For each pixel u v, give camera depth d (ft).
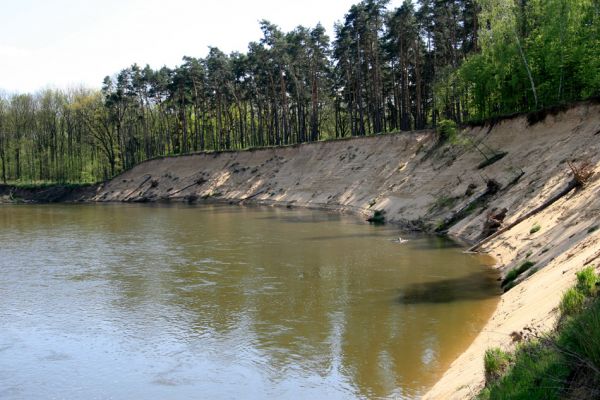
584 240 61.67
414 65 268.21
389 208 162.30
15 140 389.80
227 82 328.08
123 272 98.02
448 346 54.34
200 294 80.38
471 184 133.90
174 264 104.22
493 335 50.57
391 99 312.29
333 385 47.34
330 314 67.72
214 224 170.81
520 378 30.53
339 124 341.00
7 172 394.93
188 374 51.57
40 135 394.52
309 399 45.03
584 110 124.67
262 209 216.13
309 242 125.08
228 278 90.43
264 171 262.47
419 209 146.82
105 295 81.61
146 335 63.00
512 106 170.40
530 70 156.15
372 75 270.05
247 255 111.34
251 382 49.03
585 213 75.82
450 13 221.25
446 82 198.59
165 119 408.05
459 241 113.60
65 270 101.30
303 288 81.61
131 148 370.73
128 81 356.59
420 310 67.10
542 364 29.89
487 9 166.61
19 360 56.65
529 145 132.87
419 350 53.88
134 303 76.74
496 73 164.76
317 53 278.87
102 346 59.98
